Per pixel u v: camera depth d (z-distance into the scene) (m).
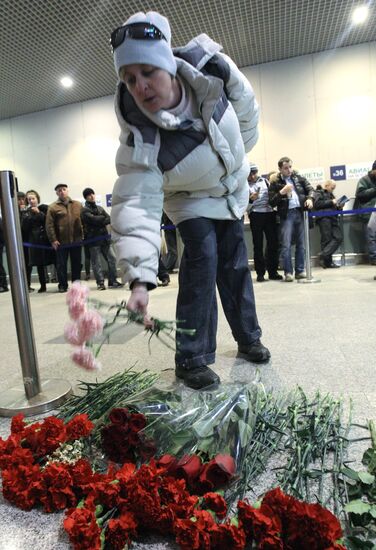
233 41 6.32
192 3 5.41
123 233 1.18
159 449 1.00
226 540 0.72
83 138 8.16
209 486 0.88
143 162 1.24
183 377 1.58
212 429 1.00
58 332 2.87
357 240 6.42
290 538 0.70
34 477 0.95
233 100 1.47
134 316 1.06
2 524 0.90
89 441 1.10
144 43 1.16
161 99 1.23
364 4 5.59
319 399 1.26
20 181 8.62
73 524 0.75
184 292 1.58
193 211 1.52
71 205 5.92
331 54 6.73
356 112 6.71
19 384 1.80
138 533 0.83
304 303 3.24
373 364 1.71
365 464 0.98
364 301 3.15
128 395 1.29
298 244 4.96
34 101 7.94
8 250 1.50
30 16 5.45
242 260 1.76
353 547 0.72
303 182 4.95
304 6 5.60
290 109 6.96
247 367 1.77
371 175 6.22
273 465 1.04
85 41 6.11
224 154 1.41
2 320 3.65
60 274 5.95
